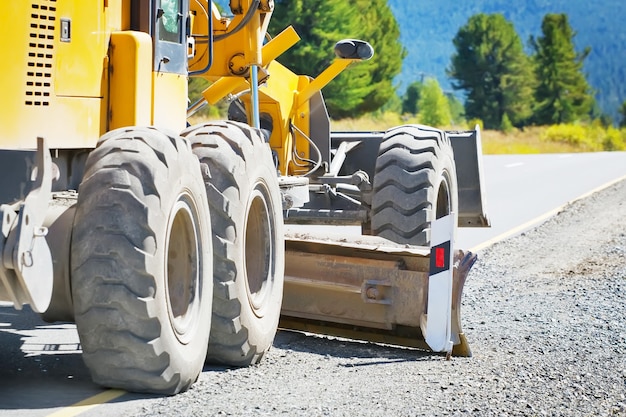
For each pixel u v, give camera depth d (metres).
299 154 12.61
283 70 12.28
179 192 6.83
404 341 8.70
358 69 68.12
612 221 18.05
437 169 11.29
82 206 6.52
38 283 6.13
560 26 116.00
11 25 6.86
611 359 8.33
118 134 6.83
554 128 89.38
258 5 11.17
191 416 6.31
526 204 22.12
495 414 6.64
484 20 113.31
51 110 7.16
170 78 8.44
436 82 123.88
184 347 6.88
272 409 6.53
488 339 9.09
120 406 6.52
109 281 6.45
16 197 6.93
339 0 60.41
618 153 45.22
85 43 7.45
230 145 7.71
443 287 8.30
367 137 13.02
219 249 7.50
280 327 9.10
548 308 10.58
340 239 9.05
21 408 6.46
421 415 6.54
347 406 6.68
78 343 8.41
